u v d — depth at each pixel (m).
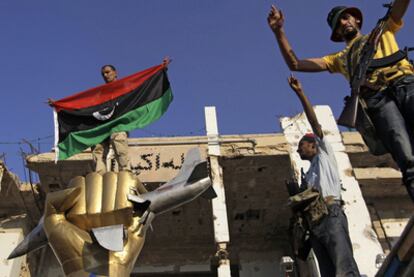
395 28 5.03
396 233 21.03
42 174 19.86
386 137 4.66
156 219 22.16
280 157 19.75
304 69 5.51
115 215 8.13
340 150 20.08
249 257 23.97
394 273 7.31
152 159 19.09
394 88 4.69
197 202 21.02
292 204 7.05
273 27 5.44
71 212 8.27
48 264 22.88
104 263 7.73
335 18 5.55
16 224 20.80
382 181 20.81
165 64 12.46
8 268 19.58
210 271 23.50
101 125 11.64
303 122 20.67
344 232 6.79
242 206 22.34
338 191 7.19
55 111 12.09
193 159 9.16
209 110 20.89
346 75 5.37
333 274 6.89
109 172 8.84
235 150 19.59
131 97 12.00
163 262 23.58
